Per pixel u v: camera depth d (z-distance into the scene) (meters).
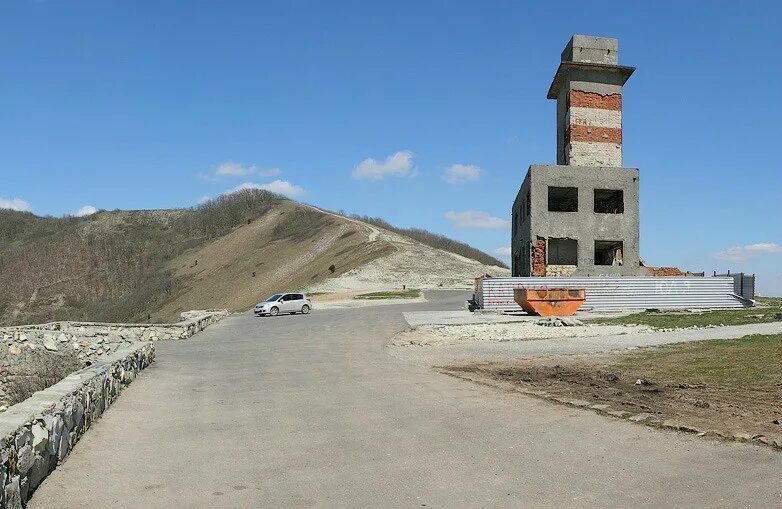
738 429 7.67
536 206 42.41
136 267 156.62
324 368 15.39
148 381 13.73
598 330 24.12
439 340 21.88
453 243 148.25
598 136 44.25
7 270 150.00
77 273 151.88
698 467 6.34
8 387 23.27
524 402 10.06
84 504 5.74
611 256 47.19
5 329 24.62
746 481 5.86
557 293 33.97
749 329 22.05
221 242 162.00
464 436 7.95
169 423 9.23
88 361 24.39
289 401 10.89
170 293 130.25
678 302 38.25
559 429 8.16
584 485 5.92
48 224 185.12
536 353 17.41
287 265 118.62
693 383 11.24
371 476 6.40
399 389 11.81
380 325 29.05
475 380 12.55
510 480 6.14
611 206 46.25
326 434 8.30
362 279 80.19
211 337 26.89
